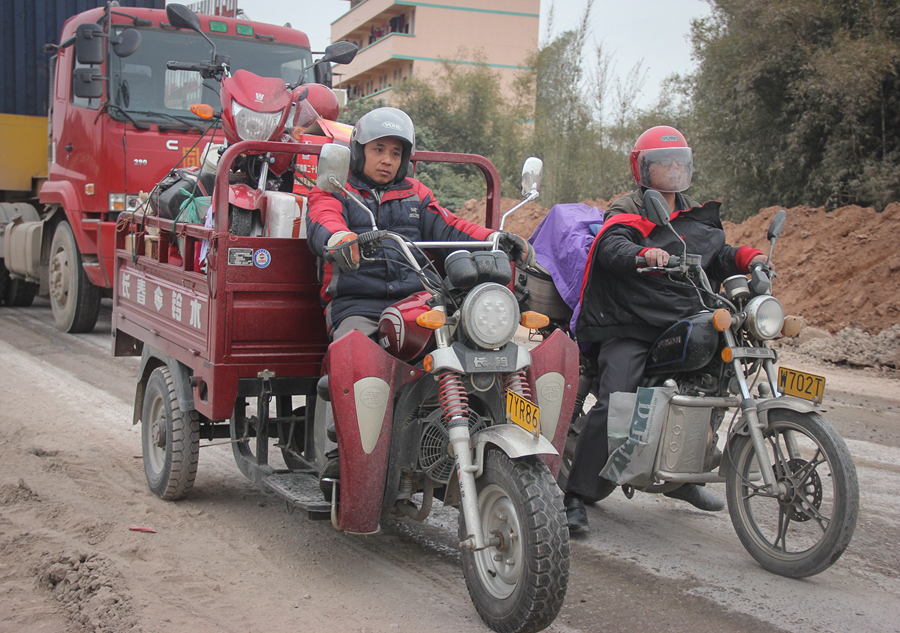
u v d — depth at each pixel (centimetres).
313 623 330
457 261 337
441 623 336
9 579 360
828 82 1421
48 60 1255
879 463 578
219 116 614
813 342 1014
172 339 476
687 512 497
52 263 1093
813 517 388
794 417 389
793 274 1182
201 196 515
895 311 1017
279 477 417
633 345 446
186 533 425
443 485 375
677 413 409
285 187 541
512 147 2327
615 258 426
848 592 379
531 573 306
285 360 423
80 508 453
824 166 1516
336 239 342
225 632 318
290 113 512
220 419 418
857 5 1488
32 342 989
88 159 965
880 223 1159
